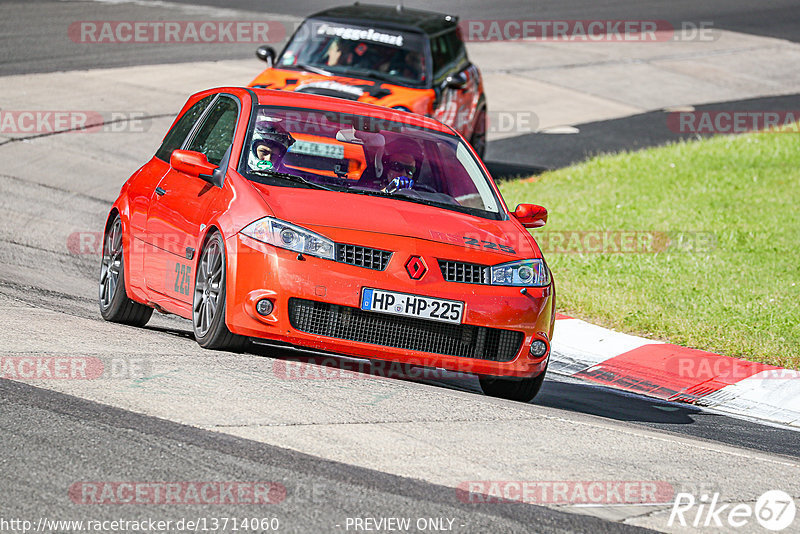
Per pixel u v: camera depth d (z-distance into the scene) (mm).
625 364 33812
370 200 26438
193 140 30047
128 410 19922
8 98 66375
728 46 111625
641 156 68438
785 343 35688
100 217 47125
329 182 27141
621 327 37219
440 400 23547
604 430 23109
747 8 134125
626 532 16750
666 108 86375
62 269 38062
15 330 25266
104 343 25125
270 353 27016
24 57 78000
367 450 19172
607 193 58719
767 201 58125
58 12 97125
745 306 39500
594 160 67000
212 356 24844
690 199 58062
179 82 75250
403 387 24422
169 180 29016
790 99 92688
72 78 73250
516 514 16953
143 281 28953
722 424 28422
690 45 110562
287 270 24016
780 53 110750
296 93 30281
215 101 30375
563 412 24969
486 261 25469
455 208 27531
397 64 55000
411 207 26688
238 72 79812
